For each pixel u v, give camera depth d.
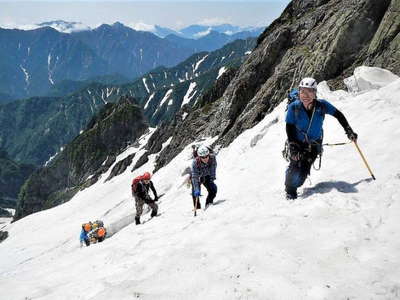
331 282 4.95
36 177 148.38
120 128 150.00
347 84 20.27
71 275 9.86
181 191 21.75
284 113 22.44
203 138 40.56
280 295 4.88
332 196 7.43
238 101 35.22
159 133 90.94
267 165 15.32
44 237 59.06
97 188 87.00
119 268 8.39
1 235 78.06
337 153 10.99
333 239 6.00
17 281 10.38
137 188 16.11
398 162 8.56
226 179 16.17
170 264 6.46
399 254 5.26
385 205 6.62
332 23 27.38
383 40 22.62
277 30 35.78
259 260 5.79
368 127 12.33
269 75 33.94
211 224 8.40
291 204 7.89
